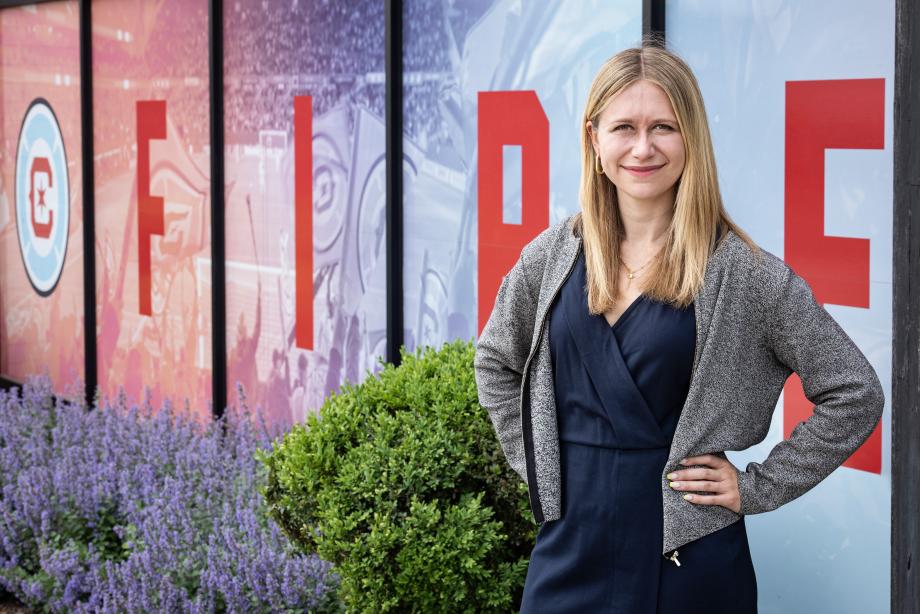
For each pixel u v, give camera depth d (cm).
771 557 369
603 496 234
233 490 481
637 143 229
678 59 234
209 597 405
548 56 436
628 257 240
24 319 823
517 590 339
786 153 354
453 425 336
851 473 346
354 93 530
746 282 226
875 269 335
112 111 704
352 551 317
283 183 577
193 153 639
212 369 627
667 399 231
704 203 230
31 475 514
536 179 446
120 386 670
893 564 232
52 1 757
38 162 789
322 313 561
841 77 339
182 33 639
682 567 230
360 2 521
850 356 223
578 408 240
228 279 621
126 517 499
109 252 719
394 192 505
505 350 259
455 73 477
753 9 360
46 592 460
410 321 511
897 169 225
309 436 343
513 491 326
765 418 234
